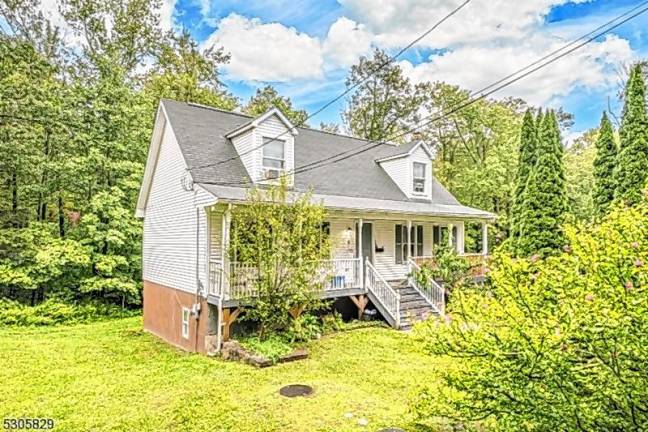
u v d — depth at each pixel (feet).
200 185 38.83
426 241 57.98
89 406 24.17
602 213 53.72
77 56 76.02
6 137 57.72
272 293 34.81
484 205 83.30
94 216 58.90
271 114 44.09
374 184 54.19
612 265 12.30
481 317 15.21
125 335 47.52
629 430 12.28
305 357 32.83
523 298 14.33
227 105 93.40
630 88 48.55
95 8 78.64
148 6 84.48
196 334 38.65
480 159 90.94
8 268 54.60
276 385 26.68
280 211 35.37
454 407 16.05
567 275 13.76
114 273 60.85
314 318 39.32
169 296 44.83
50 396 26.05
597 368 12.73
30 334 47.60
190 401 24.30
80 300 60.18
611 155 54.13
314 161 52.06
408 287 49.75
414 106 97.19
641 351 11.46
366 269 45.09
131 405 24.20
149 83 83.87
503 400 14.28
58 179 60.03
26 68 63.62
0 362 34.47
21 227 62.95
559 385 13.00
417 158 56.75
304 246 36.04
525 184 62.80
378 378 27.81
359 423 20.56
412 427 19.99
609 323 11.59
